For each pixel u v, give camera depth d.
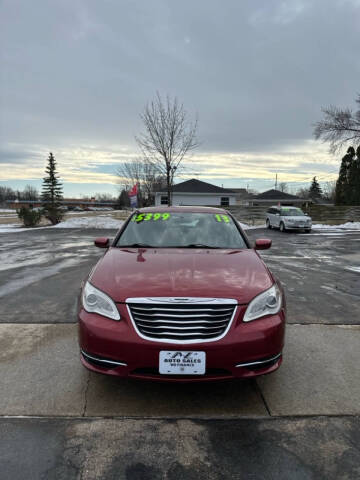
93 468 1.97
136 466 2.00
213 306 2.45
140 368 2.41
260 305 2.57
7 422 2.37
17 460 2.02
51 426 2.34
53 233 18.28
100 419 2.42
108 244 4.28
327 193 78.38
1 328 4.07
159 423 2.38
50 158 28.22
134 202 19.73
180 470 1.97
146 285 2.61
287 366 3.23
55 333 3.92
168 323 2.41
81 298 2.79
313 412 2.53
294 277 7.11
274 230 21.64
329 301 5.31
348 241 14.97
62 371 3.07
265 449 2.15
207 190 33.81
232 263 3.10
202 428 2.34
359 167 37.44
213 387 2.86
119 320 2.48
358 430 2.34
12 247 11.90
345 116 24.67
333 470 1.98
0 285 6.21
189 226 4.04
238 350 2.40
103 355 2.45
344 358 3.40
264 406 2.60
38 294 5.58
